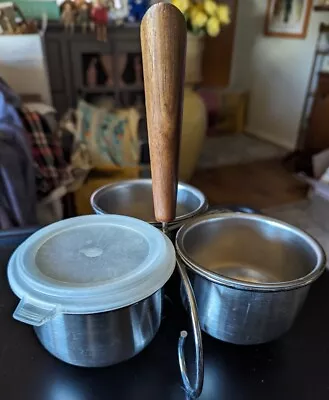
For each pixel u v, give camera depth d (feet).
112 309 1.15
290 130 10.75
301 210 7.06
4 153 4.03
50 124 5.35
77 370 1.41
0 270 1.91
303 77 9.96
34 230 2.21
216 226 1.67
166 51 1.06
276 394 1.35
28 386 1.36
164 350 1.50
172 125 1.16
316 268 1.36
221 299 1.33
